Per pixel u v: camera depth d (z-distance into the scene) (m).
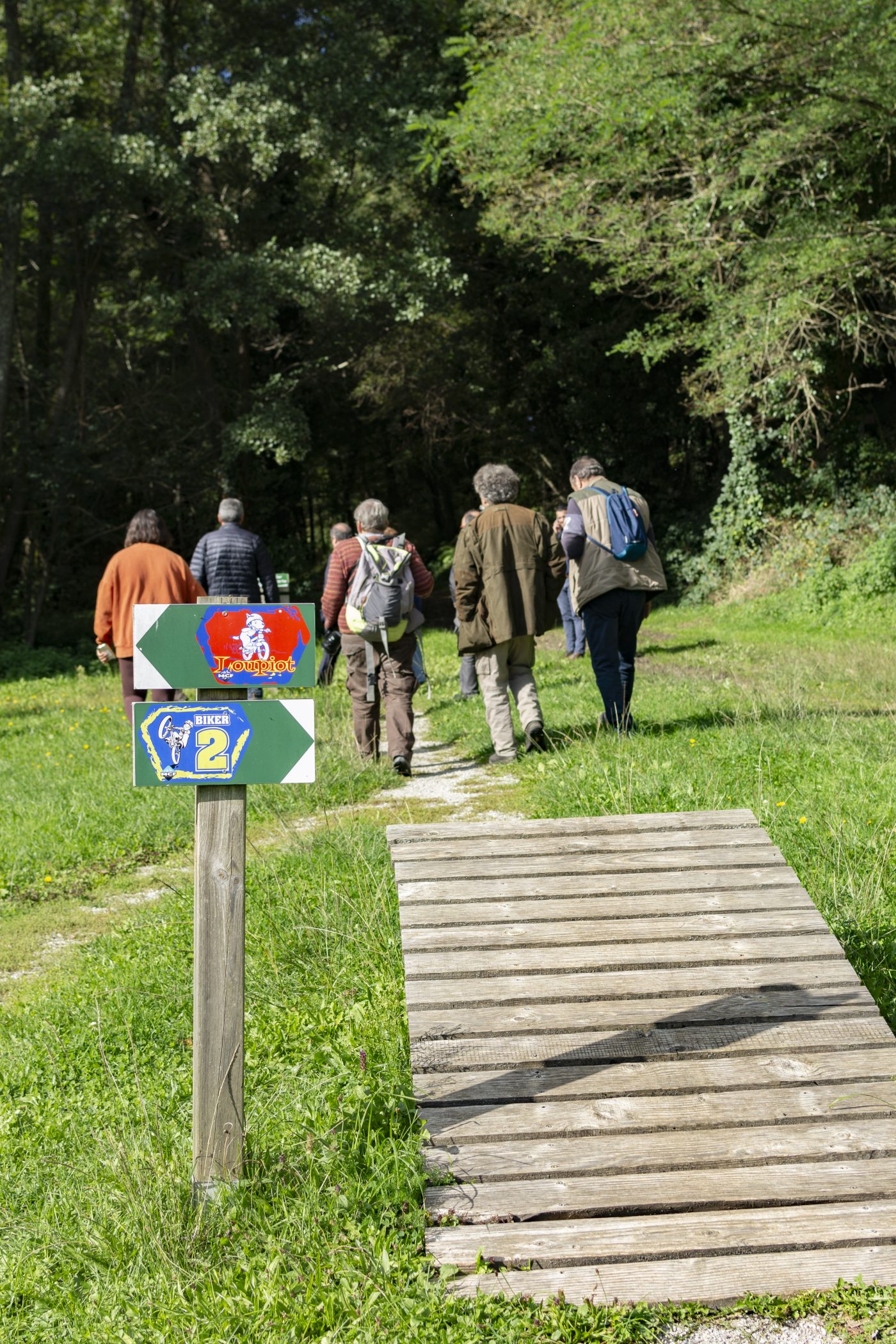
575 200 16.78
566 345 27.16
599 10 14.00
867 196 16.34
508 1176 2.95
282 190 26.03
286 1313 2.59
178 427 26.64
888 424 20.64
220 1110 3.05
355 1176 3.05
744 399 19.20
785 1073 3.25
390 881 5.22
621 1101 3.17
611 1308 2.56
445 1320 2.54
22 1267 2.88
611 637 7.75
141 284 26.52
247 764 3.02
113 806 7.96
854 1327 2.51
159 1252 2.77
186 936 5.14
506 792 7.15
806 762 6.64
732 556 22.38
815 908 3.94
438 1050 3.36
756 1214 2.81
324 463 38.41
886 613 17.42
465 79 25.08
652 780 6.33
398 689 8.03
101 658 9.16
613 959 3.67
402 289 24.14
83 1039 4.19
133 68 24.53
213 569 10.48
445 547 33.69
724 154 15.30
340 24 24.34
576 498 7.79
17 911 6.11
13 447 25.64
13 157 21.36
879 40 12.55
